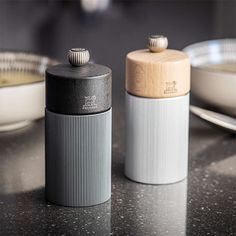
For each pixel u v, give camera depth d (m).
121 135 0.86
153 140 0.72
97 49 1.26
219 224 0.66
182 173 0.74
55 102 0.65
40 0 1.49
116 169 0.76
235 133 0.85
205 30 1.39
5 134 0.86
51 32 1.35
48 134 0.67
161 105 0.70
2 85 0.87
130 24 1.40
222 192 0.72
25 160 0.79
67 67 0.66
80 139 0.66
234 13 1.45
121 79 1.09
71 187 0.67
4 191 0.71
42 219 0.66
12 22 1.39
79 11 1.44
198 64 1.04
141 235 0.63
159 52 0.72
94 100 0.65
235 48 1.07
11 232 0.64
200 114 0.77
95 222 0.65
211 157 0.80
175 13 1.46
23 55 1.00
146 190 0.72
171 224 0.65
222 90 0.87
